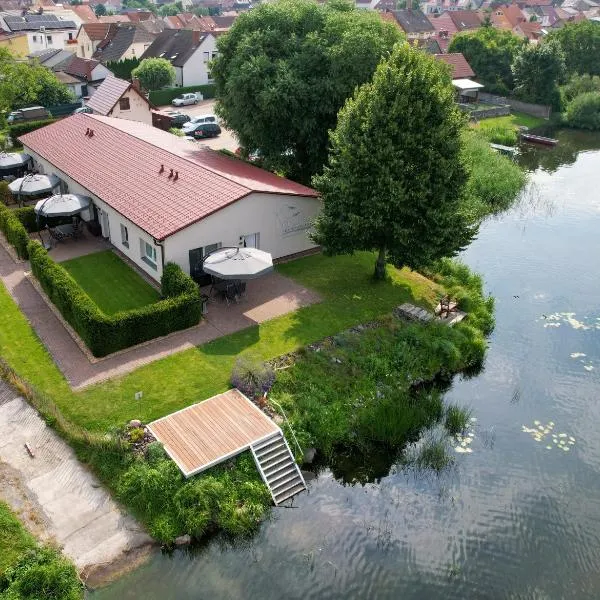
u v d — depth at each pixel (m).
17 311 27.59
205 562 17.59
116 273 31.17
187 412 21.66
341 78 36.34
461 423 23.25
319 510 19.47
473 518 19.30
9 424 21.39
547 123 76.06
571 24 88.19
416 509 19.61
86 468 19.84
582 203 47.25
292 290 30.11
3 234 35.22
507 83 82.69
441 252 27.69
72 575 16.41
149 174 33.44
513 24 135.25
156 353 24.75
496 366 27.08
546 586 17.16
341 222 28.06
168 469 19.05
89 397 22.19
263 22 39.41
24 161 43.03
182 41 87.12
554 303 32.12
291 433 21.16
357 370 24.66
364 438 22.28
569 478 20.98
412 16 124.19
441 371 26.25
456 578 17.30
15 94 57.31
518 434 23.03
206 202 29.36
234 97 38.47
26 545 16.94
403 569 17.53
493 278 34.72
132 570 17.14
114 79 60.12
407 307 28.77
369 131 26.64
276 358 24.59
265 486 19.64
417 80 26.08
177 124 63.88
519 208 45.81
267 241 31.88
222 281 29.16
